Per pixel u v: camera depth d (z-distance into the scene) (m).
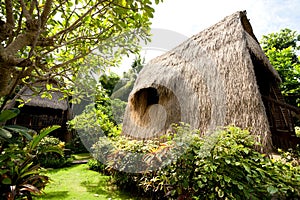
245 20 5.33
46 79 1.99
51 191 3.81
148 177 3.27
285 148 5.38
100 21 2.34
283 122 6.33
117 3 1.79
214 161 2.48
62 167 6.64
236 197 2.27
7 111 1.75
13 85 1.51
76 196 3.50
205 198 2.44
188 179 2.61
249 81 3.51
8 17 1.43
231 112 3.43
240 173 2.39
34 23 1.44
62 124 12.05
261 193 2.29
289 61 12.00
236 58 3.90
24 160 2.23
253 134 3.09
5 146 2.14
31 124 11.74
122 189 3.97
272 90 6.59
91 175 5.30
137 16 1.86
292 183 2.30
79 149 10.02
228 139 2.75
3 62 1.29
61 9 2.11
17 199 1.95
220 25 5.02
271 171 2.44
